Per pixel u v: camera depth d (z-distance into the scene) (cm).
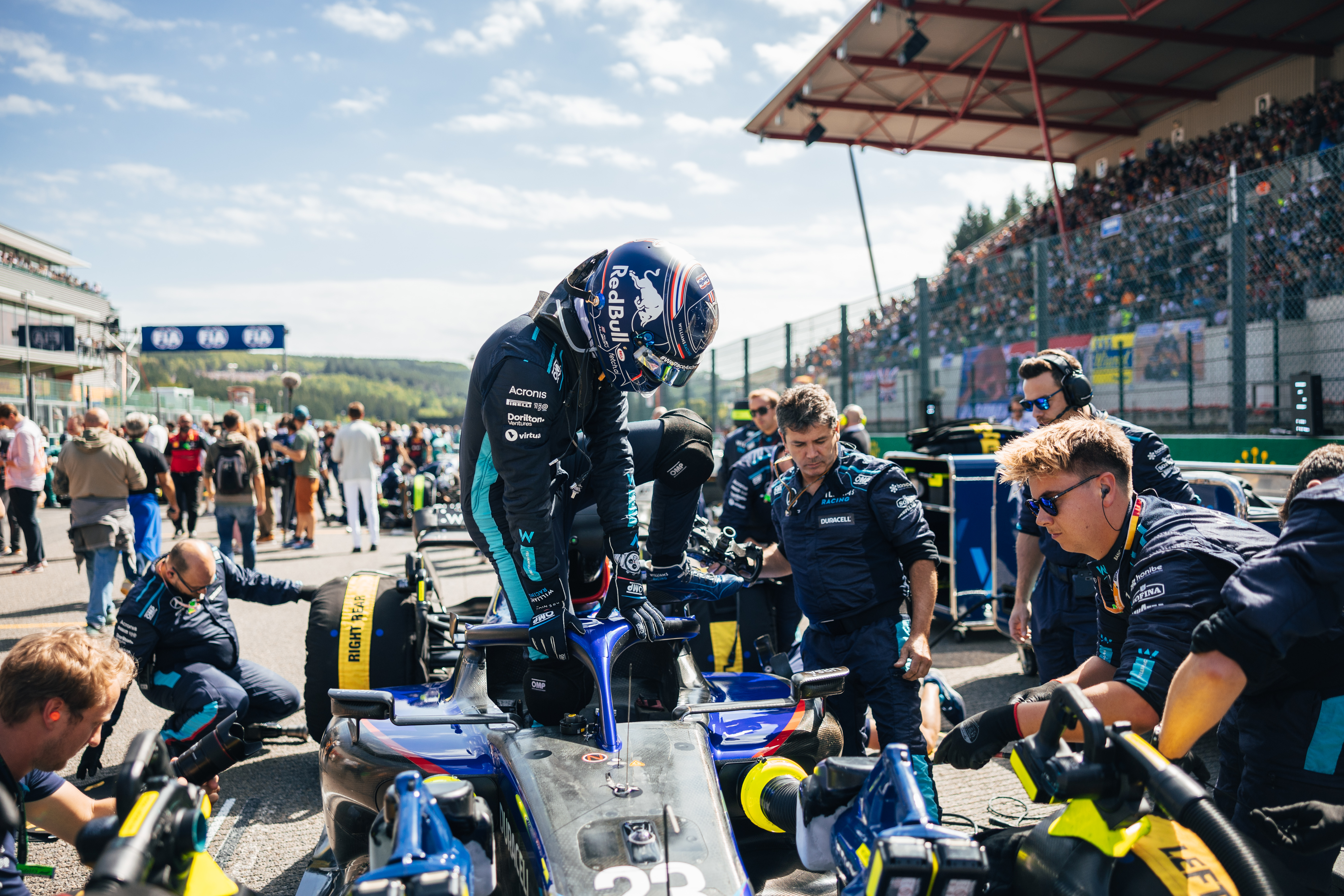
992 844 184
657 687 320
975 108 1909
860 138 2006
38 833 342
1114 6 1460
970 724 193
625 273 241
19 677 188
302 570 985
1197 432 977
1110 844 155
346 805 249
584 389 260
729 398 1598
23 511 1009
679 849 188
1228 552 190
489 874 175
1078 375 376
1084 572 362
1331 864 187
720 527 414
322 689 383
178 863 161
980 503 625
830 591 310
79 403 3759
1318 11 1487
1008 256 1181
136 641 378
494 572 999
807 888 238
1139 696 183
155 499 816
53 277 5328
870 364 1420
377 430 1239
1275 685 189
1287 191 902
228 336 3766
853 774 186
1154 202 1706
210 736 214
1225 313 955
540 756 222
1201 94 1822
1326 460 219
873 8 1437
